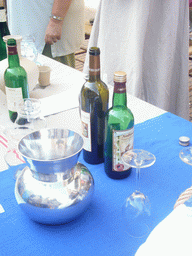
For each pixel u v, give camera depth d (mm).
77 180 703
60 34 2135
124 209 751
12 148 922
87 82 879
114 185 865
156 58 2018
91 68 856
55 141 736
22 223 739
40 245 681
